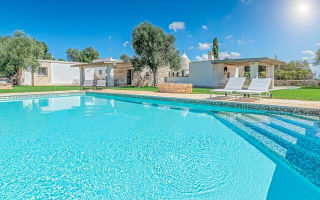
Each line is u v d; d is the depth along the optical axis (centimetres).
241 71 2316
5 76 2047
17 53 1783
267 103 623
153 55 1733
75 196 198
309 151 307
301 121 491
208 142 360
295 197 195
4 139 377
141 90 1380
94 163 271
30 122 526
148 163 271
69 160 281
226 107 686
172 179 230
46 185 218
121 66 2344
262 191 204
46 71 2320
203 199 193
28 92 1159
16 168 256
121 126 484
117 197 197
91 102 940
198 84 1897
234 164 268
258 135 391
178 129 452
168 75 2306
